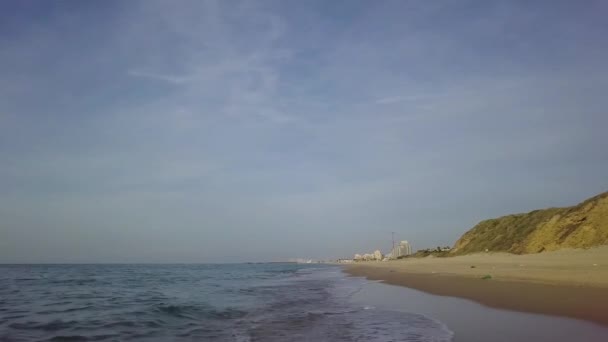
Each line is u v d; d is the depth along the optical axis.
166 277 54.12
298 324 13.54
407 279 33.06
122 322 14.95
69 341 11.70
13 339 11.95
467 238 71.00
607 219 37.06
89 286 36.12
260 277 53.38
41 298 24.67
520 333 9.89
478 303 15.79
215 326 13.90
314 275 57.06
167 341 11.48
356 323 13.23
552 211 50.62
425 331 11.24
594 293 15.24
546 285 19.09
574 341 8.82
